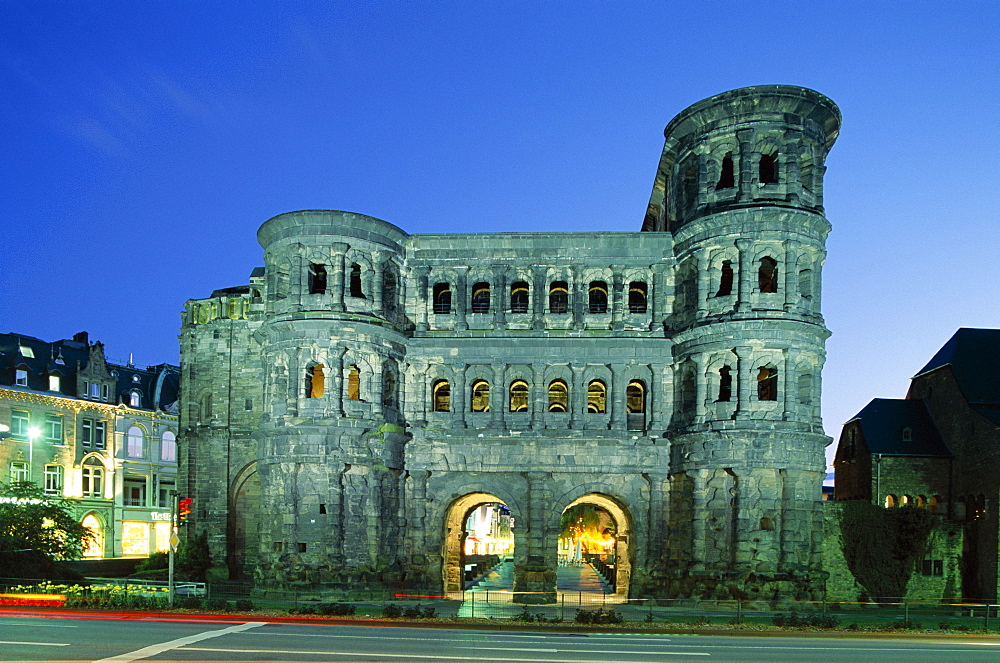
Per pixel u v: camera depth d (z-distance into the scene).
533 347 54.34
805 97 50.59
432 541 53.66
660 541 52.34
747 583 46.75
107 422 84.31
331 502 49.16
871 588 53.53
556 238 54.88
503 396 54.50
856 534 54.06
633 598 51.66
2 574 49.53
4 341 78.12
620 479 53.34
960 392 59.09
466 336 54.84
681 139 55.22
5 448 74.06
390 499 52.97
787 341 48.56
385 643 28.78
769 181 53.22
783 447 47.91
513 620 37.31
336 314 50.38
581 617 37.44
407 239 55.81
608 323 54.72
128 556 84.50
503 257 55.50
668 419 53.38
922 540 54.53
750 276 49.50
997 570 52.62
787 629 36.62
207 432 60.34
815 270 51.31
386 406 52.72
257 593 49.25
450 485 54.19
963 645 32.50
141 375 91.81
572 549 138.38
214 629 31.94
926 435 61.81
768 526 48.06
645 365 53.88
